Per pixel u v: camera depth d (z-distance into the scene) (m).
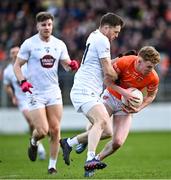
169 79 69.81
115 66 29.28
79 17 78.94
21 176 30.02
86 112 28.81
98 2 81.69
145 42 76.94
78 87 29.20
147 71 28.77
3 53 73.94
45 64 32.00
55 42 32.28
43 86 32.19
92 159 27.88
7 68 45.38
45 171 33.66
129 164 38.94
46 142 57.53
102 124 28.36
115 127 30.23
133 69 29.20
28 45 31.80
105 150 30.39
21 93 44.62
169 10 82.38
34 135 33.88
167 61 74.50
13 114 68.88
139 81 29.48
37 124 32.09
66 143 30.62
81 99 28.92
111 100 30.00
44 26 31.61
